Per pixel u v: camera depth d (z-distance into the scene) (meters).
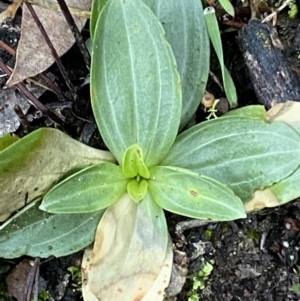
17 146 0.13
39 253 0.15
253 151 0.15
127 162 0.14
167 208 0.14
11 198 0.14
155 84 0.14
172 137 0.14
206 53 0.15
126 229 0.15
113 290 0.14
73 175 0.14
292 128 0.14
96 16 0.15
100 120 0.14
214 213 0.14
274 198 0.15
